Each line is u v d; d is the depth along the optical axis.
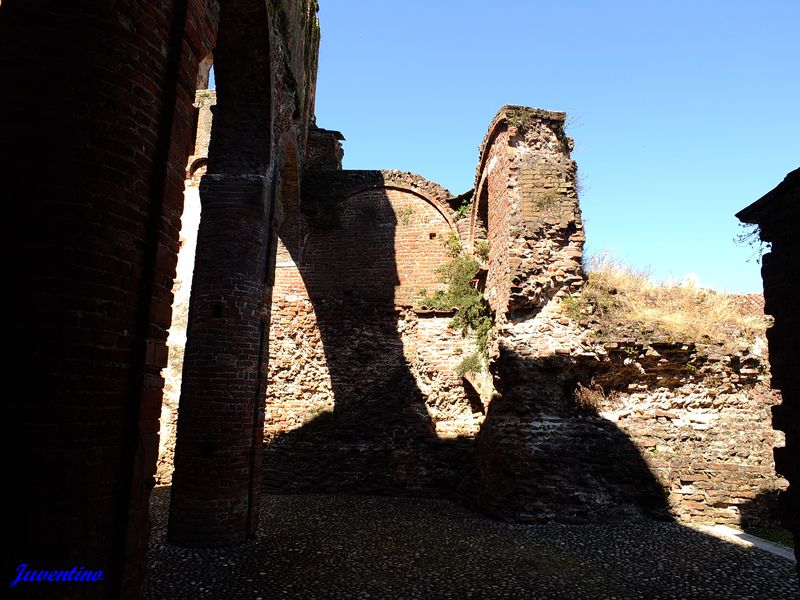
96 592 3.33
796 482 4.59
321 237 15.76
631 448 10.03
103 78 3.71
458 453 13.34
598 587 6.14
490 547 7.86
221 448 7.79
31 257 3.38
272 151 9.07
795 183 4.76
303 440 13.94
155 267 3.83
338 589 6.04
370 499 12.48
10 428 3.18
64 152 3.53
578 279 10.91
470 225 15.21
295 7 12.49
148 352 3.72
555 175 11.38
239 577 6.38
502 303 11.60
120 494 3.54
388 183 15.98
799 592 6.00
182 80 4.23
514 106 11.78
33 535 3.12
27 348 3.27
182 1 4.32
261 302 8.67
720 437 10.09
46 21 3.72
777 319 4.93
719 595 5.91
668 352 10.28
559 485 9.63
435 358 14.23
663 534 8.61
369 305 15.01
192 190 16.02
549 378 10.38
